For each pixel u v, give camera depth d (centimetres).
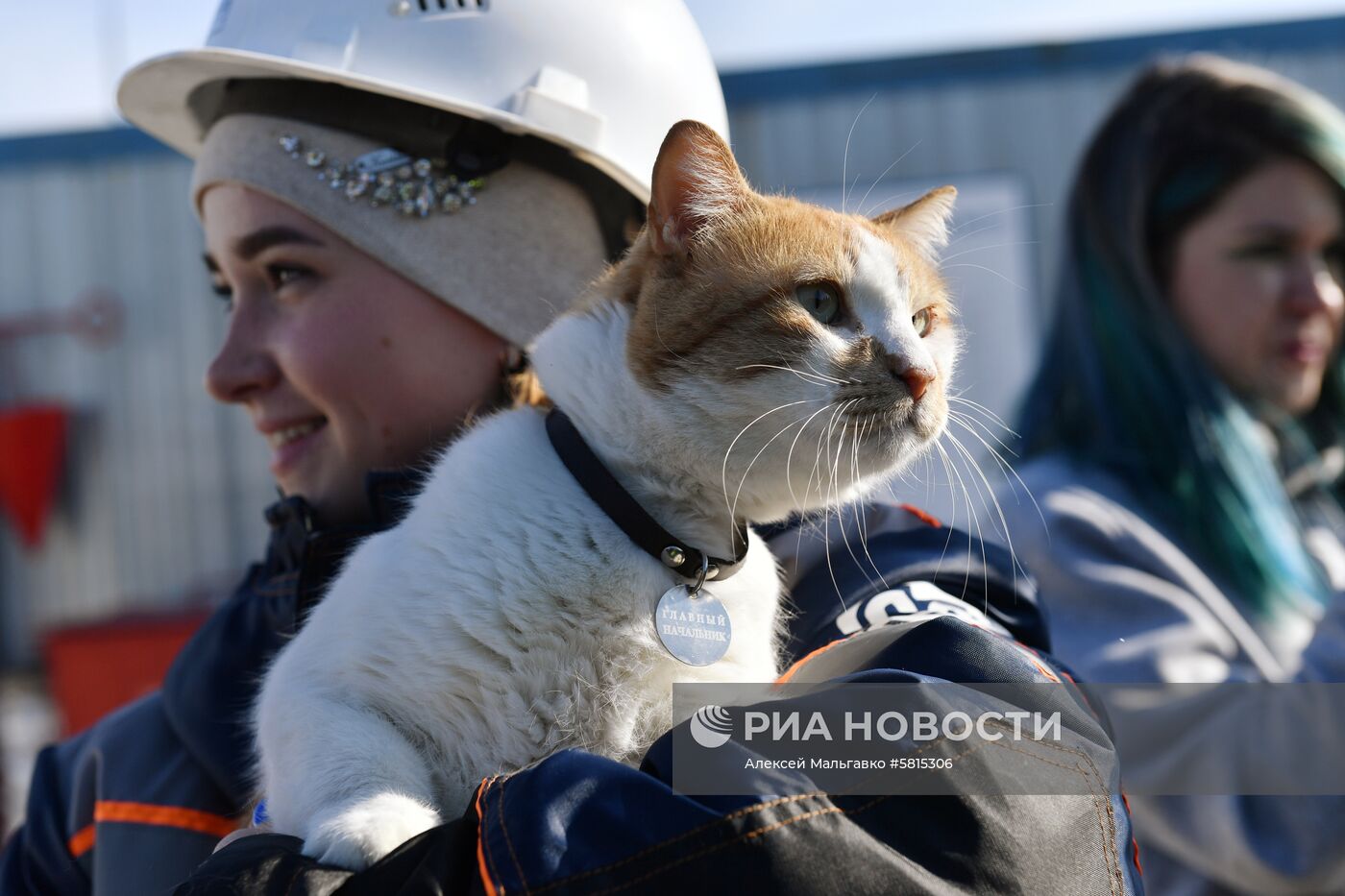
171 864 162
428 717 132
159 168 744
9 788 537
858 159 664
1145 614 221
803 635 150
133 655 539
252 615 181
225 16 191
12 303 748
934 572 150
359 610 136
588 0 189
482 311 171
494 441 147
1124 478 242
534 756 132
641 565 137
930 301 179
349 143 170
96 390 750
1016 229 657
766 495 152
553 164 179
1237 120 251
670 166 153
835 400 154
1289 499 270
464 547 135
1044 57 659
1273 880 199
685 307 151
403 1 178
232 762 166
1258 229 254
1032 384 274
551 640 133
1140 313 251
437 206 171
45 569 750
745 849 98
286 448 178
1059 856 105
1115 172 260
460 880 104
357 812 117
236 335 176
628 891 98
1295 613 239
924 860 102
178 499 749
